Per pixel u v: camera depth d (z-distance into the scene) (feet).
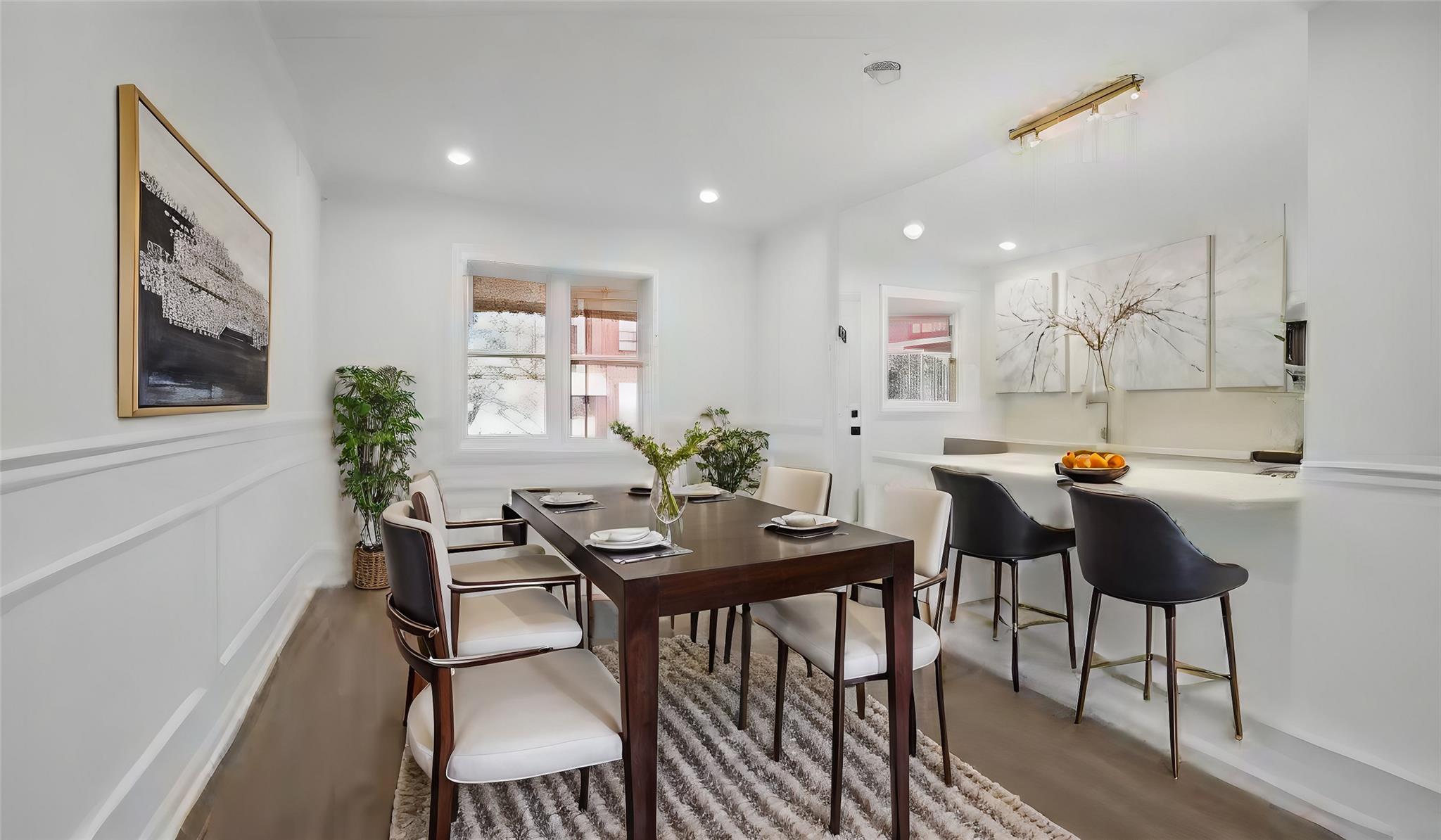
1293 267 8.04
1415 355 6.86
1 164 3.92
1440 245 6.71
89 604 4.79
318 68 9.82
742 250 18.69
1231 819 6.40
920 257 13.78
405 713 8.47
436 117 11.33
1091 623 8.23
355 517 14.96
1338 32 7.46
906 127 11.53
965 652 10.65
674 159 13.17
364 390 13.88
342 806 6.48
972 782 6.87
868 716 8.31
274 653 10.09
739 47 9.12
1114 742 7.86
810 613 7.30
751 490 18.49
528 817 6.18
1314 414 7.58
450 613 5.21
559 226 16.71
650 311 17.75
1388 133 7.06
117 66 5.33
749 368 18.84
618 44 9.05
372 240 14.92
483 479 16.03
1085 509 8.09
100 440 4.87
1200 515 8.80
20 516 4.04
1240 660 8.31
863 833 6.01
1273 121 8.23
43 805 4.24
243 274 8.30
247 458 8.68
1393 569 6.94
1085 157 10.55
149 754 5.66
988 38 8.81
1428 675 6.68
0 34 3.93
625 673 5.16
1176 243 9.30
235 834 6.04
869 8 8.13
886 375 14.52
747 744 7.56
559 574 8.78
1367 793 6.84
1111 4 7.94
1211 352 8.88
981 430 12.34
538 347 16.94
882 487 14.60
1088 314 10.50
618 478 17.38
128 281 5.32
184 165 6.40
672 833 5.97
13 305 4.02
